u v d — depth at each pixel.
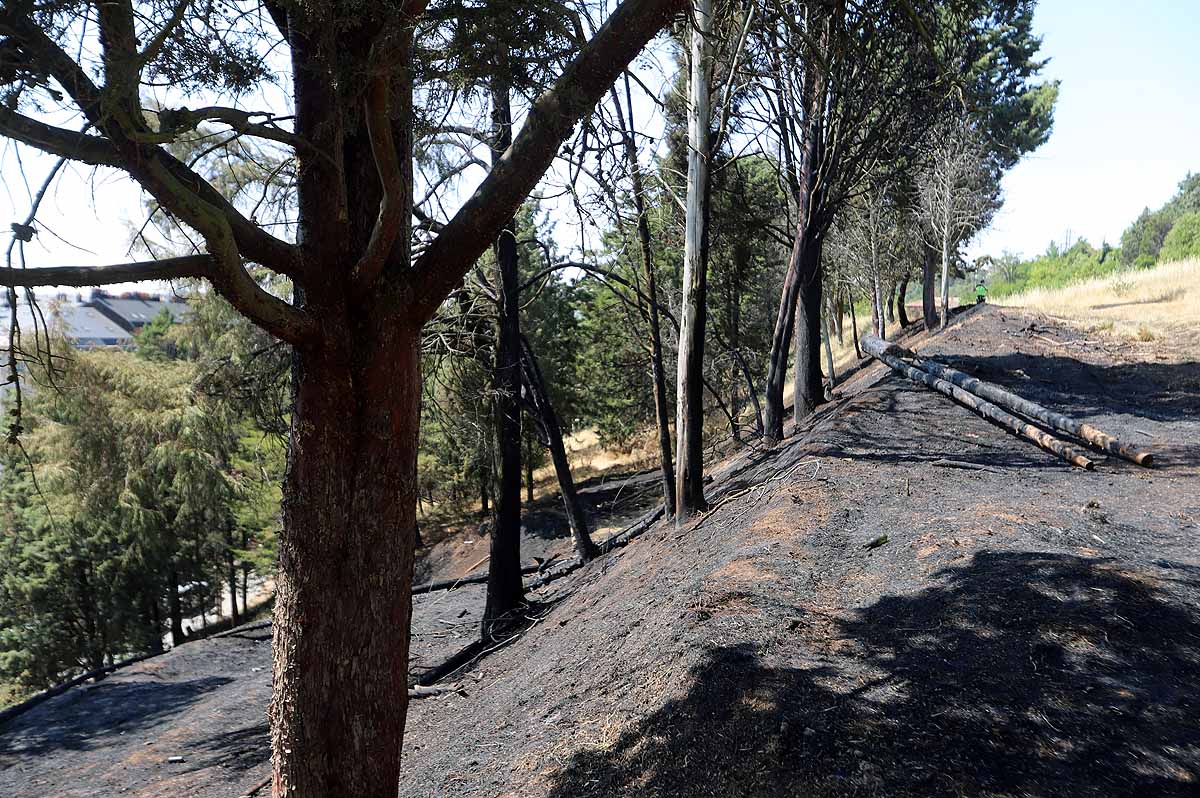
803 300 19.42
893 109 14.59
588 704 6.03
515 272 11.85
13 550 26.56
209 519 27.41
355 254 4.14
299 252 3.96
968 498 8.66
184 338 23.34
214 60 3.59
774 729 4.52
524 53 4.08
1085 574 5.71
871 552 7.12
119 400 24.94
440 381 11.90
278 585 4.30
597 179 7.59
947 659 4.91
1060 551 6.31
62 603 26.09
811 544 7.48
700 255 10.77
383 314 4.11
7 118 3.19
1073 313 25.41
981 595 5.64
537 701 6.93
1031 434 11.77
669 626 6.45
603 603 9.63
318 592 4.14
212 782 9.61
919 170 23.08
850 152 15.52
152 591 27.03
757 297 25.67
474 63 4.04
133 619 26.52
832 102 14.20
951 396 14.62
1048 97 34.50
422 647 13.77
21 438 23.95
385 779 4.28
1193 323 20.97
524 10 4.01
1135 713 4.16
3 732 13.31
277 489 23.84
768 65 11.01
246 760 10.36
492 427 12.44
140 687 15.34
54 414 24.69
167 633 31.73
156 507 26.30
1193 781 3.65
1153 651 4.70
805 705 4.67
